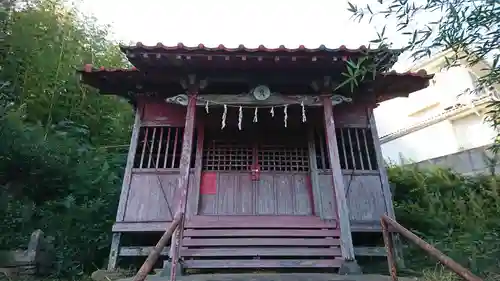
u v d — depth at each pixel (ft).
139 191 19.92
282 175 21.49
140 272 7.32
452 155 33.35
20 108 20.11
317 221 19.08
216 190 20.88
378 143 21.47
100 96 31.94
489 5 6.52
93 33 37.06
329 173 21.12
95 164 24.06
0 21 23.57
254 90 19.02
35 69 26.17
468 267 15.12
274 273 15.66
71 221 20.17
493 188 22.58
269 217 19.39
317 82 19.19
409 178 28.22
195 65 18.06
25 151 17.57
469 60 7.95
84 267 19.38
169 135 21.83
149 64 17.90
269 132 22.79
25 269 15.26
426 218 22.36
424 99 50.52
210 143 22.44
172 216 19.39
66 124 26.78
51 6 29.84
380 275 14.87
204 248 17.24
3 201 17.19
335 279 13.58
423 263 18.29
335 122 22.09
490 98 10.46
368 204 19.76
